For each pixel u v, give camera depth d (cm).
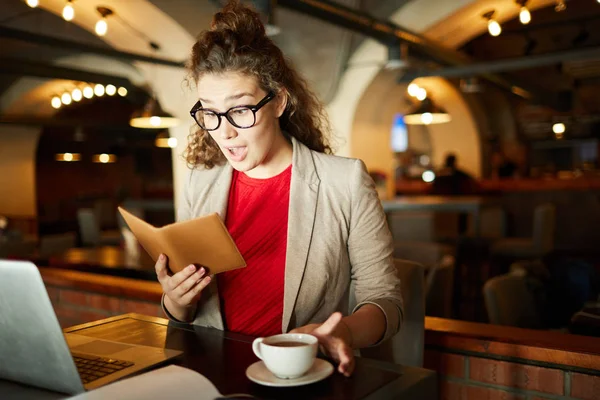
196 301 132
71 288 299
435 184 923
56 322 91
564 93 1248
